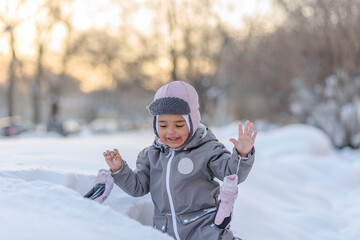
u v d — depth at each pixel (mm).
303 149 10172
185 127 2225
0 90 46750
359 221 4531
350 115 14586
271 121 23938
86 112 61031
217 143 2281
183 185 2236
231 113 33719
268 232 3256
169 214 2303
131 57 24672
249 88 25953
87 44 26266
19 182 2154
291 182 6195
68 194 2068
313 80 15664
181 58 22281
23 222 1664
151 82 24484
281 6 17281
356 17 14578
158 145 2365
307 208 4730
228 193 2107
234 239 2215
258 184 5023
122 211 2582
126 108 58625
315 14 15320
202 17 21625
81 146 4711
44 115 42469
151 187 2385
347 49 14562
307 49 15492
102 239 1710
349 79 14625
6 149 3957
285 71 19156
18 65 23875
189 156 2246
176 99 2191
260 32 22062
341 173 6961
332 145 14891
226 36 22047
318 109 15406
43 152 3787
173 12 21359
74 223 1795
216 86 23297
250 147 2090
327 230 3900
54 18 22500
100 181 2332
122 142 5965
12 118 24875
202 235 2201
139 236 1842
